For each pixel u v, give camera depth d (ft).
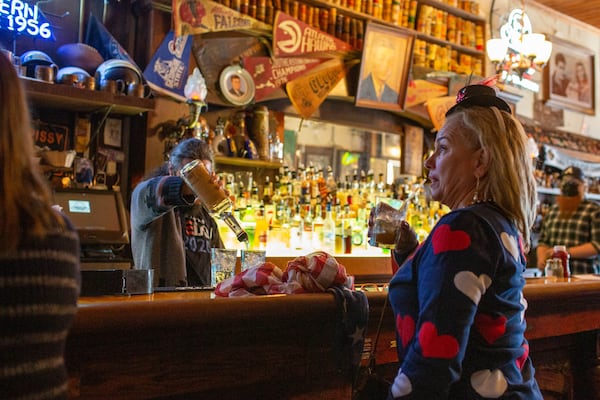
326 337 5.61
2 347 2.61
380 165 17.43
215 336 4.90
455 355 3.71
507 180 4.32
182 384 4.77
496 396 4.04
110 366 4.42
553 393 8.48
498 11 20.40
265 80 13.73
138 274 5.28
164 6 12.01
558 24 23.04
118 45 11.43
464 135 4.50
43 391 2.70
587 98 23.97
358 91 15.23
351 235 14.21
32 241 2.74
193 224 9.31
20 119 2.89
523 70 15.84
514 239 4.21
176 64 12.17
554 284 7.66
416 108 16.44
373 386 5.42
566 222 15.84
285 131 15.60
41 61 10.47
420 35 16.66
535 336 7.59
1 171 2.77
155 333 4.50
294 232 13.80
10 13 11.09
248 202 13.47
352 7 15.33
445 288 3.82
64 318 2.85
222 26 12.78
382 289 6.84
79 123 11.72
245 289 5.44
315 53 14.52
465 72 17.81
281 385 5.46
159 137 12.02
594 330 8.70
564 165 21.89
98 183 11.92
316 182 14.78
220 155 13.01
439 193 4.68
